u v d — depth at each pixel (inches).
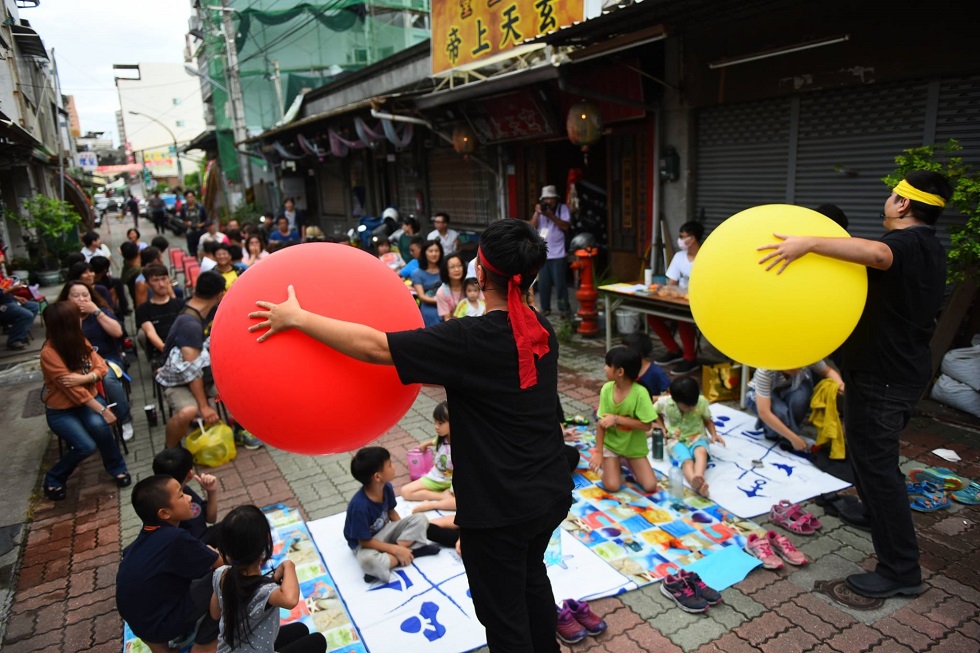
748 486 163.8
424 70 460.4
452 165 463.2
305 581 135.3
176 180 2260.1
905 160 181.6
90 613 132.8
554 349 83.7
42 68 671.1
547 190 329.1
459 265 238.7
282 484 182.2
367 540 136.3
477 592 81.5
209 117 1175.6
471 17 315.9
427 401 244.1
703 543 141.2
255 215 722.8
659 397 183.5
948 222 203.0
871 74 206.8
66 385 175.3
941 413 197.5
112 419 183.0
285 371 72.0
